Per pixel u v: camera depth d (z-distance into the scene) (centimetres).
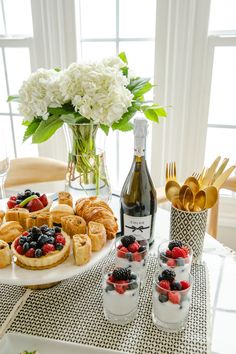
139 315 72
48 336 66
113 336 66
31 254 74
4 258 74
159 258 79
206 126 165
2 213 91
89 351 63
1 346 64
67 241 79
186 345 64
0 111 194
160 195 123
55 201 115
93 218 87
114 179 195
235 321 71
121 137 182
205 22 144
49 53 163
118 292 66
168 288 66
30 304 74
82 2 159
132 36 163
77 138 92
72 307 74
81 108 78
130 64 168
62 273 73
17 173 146
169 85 157
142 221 89
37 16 156
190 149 170
